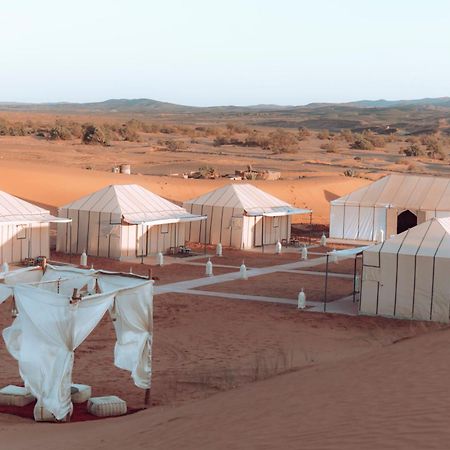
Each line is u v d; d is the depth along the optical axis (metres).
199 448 11.98
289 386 16.30
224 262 49.12
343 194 83.31
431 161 133.62
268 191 79.38
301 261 50.59
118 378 23.30
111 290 20.55
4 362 24.62
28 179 74.25
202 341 28.73
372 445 10.55
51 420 18.11
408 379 14.60
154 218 49.75
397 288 33.47
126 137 158.12
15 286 18.88
